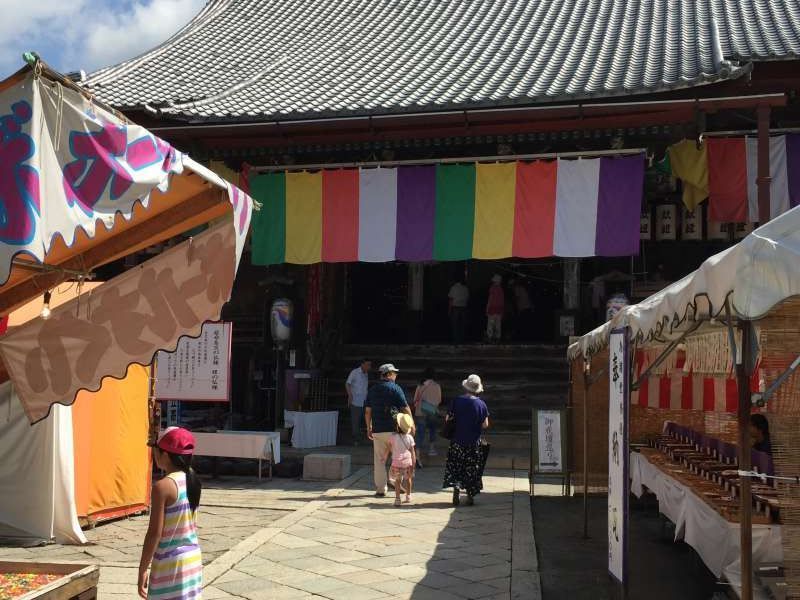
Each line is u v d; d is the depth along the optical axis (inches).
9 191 119.6
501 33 784.9
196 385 458.0
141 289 197.6
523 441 565.6
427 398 526.0
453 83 633.0
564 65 643.5
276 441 474.6
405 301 855.7
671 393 445.7
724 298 147.6
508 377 676.7
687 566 289.1
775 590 200.7
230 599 231.8
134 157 141.2
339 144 621.3
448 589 245.0
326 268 723.4
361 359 721.0
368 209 581.9
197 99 630.5
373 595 237.5
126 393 354.6
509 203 557.9
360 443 603.5
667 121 552.4
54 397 197.8
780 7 709.9
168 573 160.4
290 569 265.4
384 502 392.8
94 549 297.7
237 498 405.1
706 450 356.8
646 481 375.9
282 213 595.5
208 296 193.3
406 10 897.5
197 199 185.2
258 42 842.8
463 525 339.6
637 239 534.9
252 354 740.0
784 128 581.6
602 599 242.7
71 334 197.3
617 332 235.3
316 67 744.3
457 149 658.8
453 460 387.5
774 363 163.2
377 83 666.2
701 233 663.1
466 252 562.3
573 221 545.6
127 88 687.1
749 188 547.2
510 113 555.8
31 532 304.7
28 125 123.0
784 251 137.8
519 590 243.3
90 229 130.9
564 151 633.6
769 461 257.8
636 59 633.6
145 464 368.5
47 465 305.1
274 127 593.3
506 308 853.8
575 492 430.3
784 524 162.1
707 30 677.9
